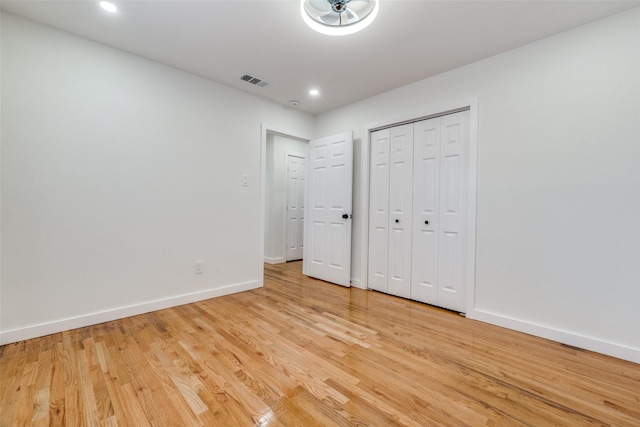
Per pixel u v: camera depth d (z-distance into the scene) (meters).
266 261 5.00
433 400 1.43
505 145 2.37
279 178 4.98
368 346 1.99
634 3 1.80
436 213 2.85
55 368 1.66
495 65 2.42
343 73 2.79
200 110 2.90
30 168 2.04
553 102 2.14
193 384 1.53
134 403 1.38
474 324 2.41
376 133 3.39
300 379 1.59
